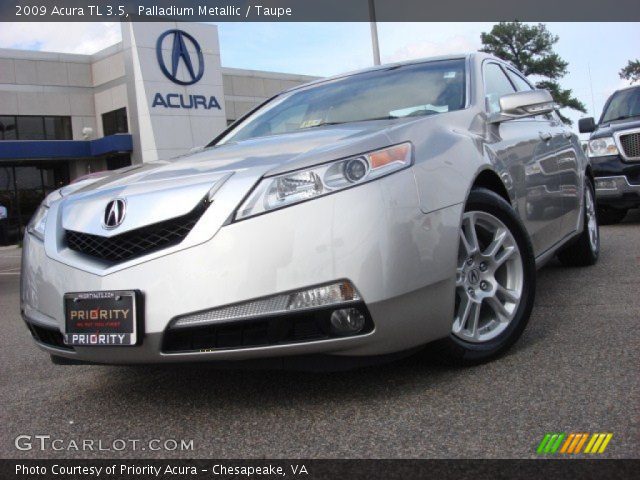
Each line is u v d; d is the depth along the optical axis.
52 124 24.86
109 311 2.48
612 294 4.18
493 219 3.02
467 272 2.89
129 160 24.05
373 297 2.39
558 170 4.30
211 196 2.49
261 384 2.89
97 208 2.69
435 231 2.59
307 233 2.39
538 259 3.80
